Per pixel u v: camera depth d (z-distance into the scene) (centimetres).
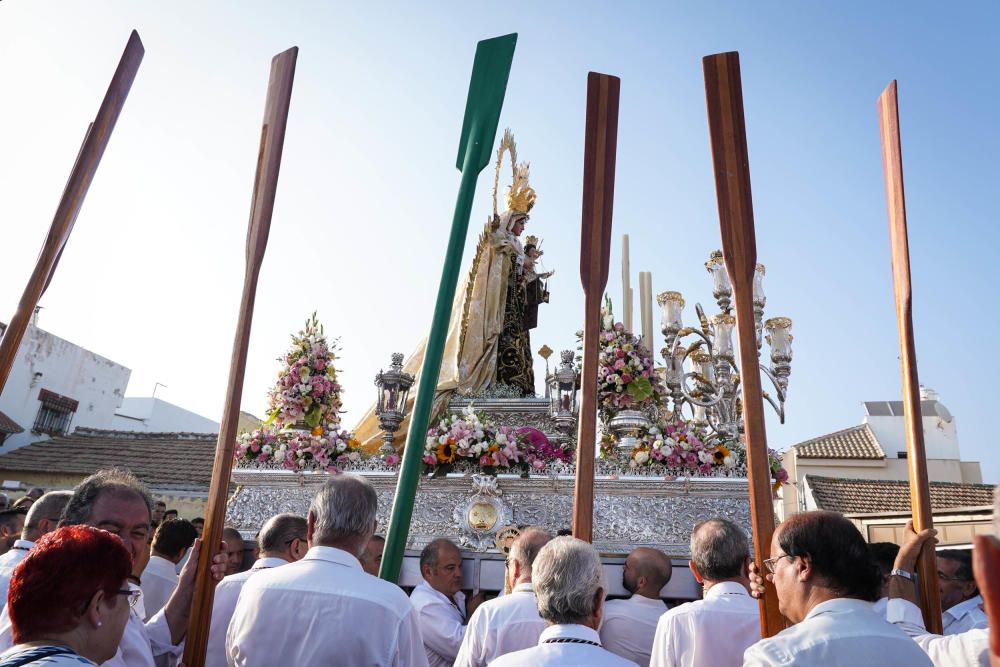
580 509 353
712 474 695
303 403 809
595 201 387
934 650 267
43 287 370
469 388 943
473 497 699
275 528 438
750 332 340
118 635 221
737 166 360
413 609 317
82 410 2506
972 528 1367
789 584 251
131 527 319
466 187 387
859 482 2161
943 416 2683
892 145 354
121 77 406
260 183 382
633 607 407
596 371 369
